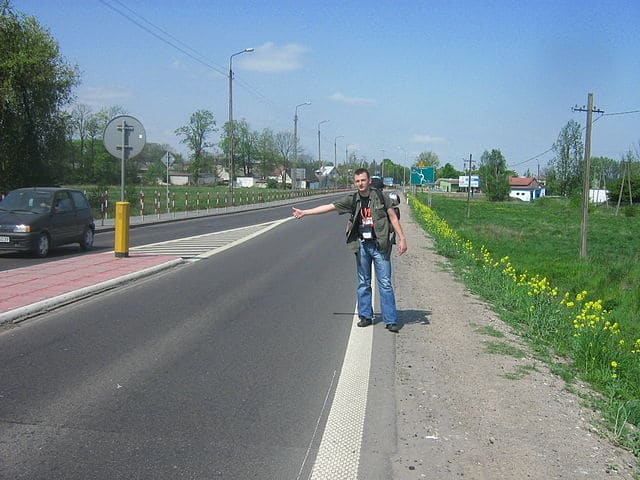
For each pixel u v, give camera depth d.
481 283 12.63
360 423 4.99
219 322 8.52
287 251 18.00
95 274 11.91
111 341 7.36
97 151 76.19
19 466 4.09
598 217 64.19
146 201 54.41
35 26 31.34
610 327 8.36
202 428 4.80
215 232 25.38
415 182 55.56
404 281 12.95
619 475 4.23
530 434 4.88
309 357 6.87
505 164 110.00
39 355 6.71
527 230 41.75
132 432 4.69
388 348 7.34
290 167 127.56
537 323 8.66
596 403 5.75
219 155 126.69
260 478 4.01
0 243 15.45
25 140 32.00
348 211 8.30
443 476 4.11
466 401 5.58
